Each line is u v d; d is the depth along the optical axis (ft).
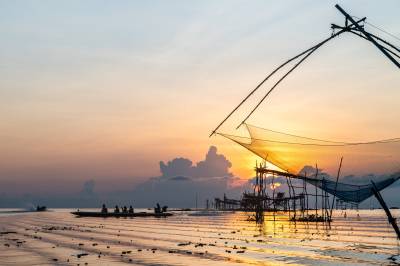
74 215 426.10
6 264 82.89
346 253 94.53
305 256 90.43
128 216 399.44
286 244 114.93
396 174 81.41
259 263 82.23
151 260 87.04
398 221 242.37
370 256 89.40
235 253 96.58
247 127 71.92
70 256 93.91
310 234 149.38
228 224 233.55
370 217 334.65
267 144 79.66
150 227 210.59
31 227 211.41
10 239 137.49
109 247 112.57
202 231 174.29
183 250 104.01
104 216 393.50
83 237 146.41
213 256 92.07
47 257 92.32
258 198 246.27
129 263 83.30
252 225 218.18
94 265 81.00
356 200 97.25
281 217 321.52
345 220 272.31
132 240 134.00
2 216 413.59
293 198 260.42
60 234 160.97
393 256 89.10
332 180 91.61
